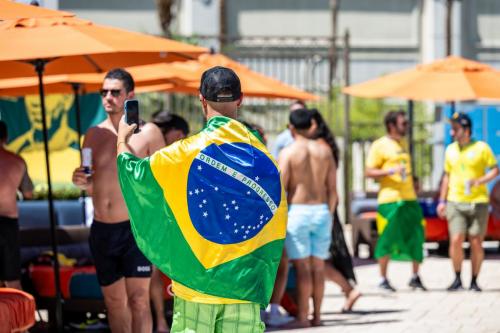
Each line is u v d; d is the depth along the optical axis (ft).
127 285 39.27
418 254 61.41
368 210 79.56
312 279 49.32
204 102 26.96
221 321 26.48
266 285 26.71
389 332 46.80
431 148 112.37
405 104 118.93
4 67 47.39
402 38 133.90
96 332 48.93
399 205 60.95
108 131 39.47
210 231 26.12
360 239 79.00
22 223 67.87
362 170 101.86
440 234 77.10
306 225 48.29
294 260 48.75
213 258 26.20
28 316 33.99
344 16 133.18
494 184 84.12
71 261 49.67
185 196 26.16
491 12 131.75
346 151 98.43
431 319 50.80
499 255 78.69
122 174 26.61
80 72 49.08
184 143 26.37
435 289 62.13
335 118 111.45
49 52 37.27
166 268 26.48
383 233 61.36
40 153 82.74
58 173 82.74
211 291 26.20
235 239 26.18
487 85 64.13
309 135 48.83
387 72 133.39
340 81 120.16
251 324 26.55
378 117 115.85
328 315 53.01
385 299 58.34
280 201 26.76
